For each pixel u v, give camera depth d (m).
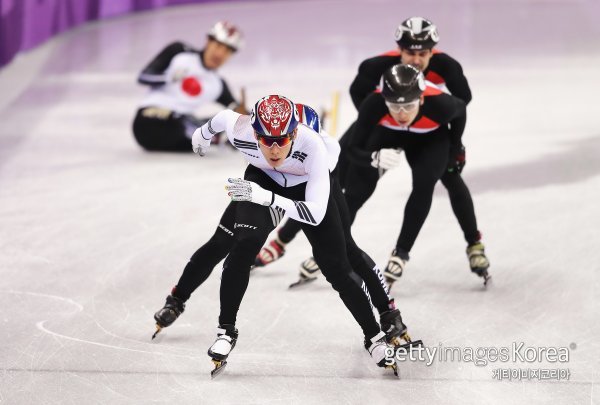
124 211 17.14
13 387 10.07
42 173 20.05
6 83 31.02
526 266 13.92
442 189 18.12
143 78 21.92
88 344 11.27
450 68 13.12
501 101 27.59
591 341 11.31
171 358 10.88
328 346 11.30
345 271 10.20
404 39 12.60
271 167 10.38
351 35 44.12
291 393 10.01
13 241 15.34
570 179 18.75
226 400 9.83
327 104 26.75
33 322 11.95
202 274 11.02
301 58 36.56
